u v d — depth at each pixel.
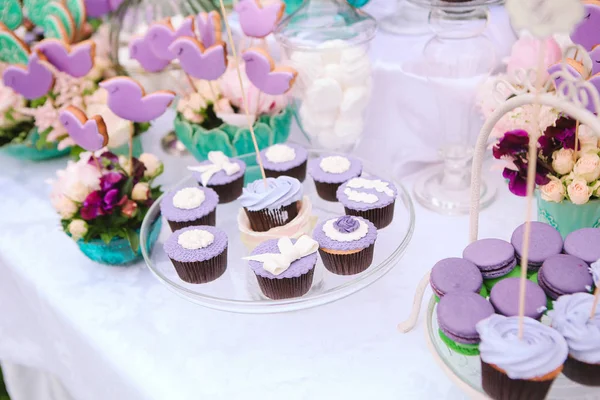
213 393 0.71
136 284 0.85
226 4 1.10
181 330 0.78
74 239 0.85
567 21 0.49
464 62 0.86
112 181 0.84
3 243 0.95
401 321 0.76
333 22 0.89
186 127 0.97
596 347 0.58
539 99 0.56
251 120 0.95
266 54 0.85
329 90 0.88
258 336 0.76
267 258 0.77
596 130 0.53
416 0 0.86
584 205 0.75
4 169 1.10
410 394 0.68
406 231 0.86
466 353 0.64
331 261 0.81
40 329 0.92
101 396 0.82
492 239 0.71
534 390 0.58
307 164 0.98
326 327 0.77
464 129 0.91
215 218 0.90
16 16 1.06
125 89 0.84
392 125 0.98
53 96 1.01
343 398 0.69
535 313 0.63
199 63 0.86
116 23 1.08
